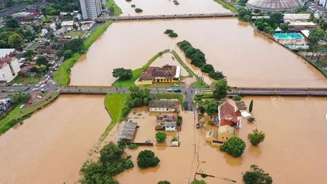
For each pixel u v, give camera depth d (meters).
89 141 169.25
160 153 158.50
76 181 143.50
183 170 147.25
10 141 173.62
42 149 165.62
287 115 183.38
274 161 150.38
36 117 194.38
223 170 146.38
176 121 176.62
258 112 186.75
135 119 184.75
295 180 139.00
